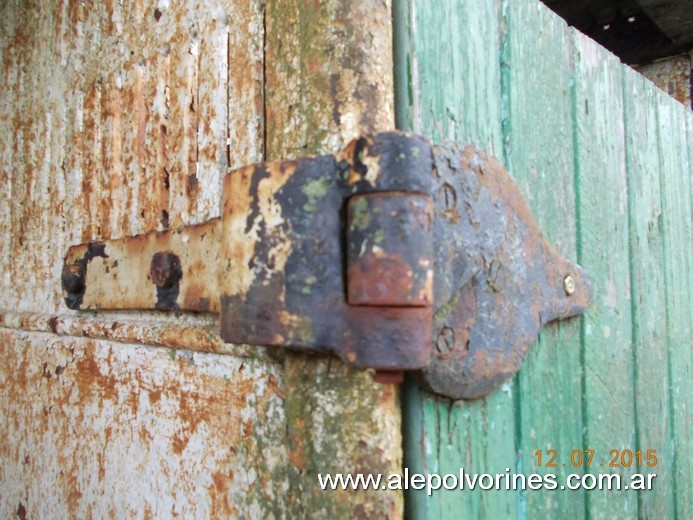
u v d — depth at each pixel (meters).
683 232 0.66
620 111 0.55
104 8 0.51
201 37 0.40
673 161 0.65
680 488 0.61
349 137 0.30
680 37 0.98
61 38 0.57
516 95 0.42
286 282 0.29
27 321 0.58
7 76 0.66
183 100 0.42
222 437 0.36
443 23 0.36
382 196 0.27
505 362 0.35
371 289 0.27
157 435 0.42
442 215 0.30
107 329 0.46
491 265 0.34
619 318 0.52
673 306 0.62
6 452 0.62
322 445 0.31
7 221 0.65
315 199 0.28
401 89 0.33
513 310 0.36
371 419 0.30
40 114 0.60
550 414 0.42
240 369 0.36
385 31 0.32
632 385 0.53
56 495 0.53
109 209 0.49
